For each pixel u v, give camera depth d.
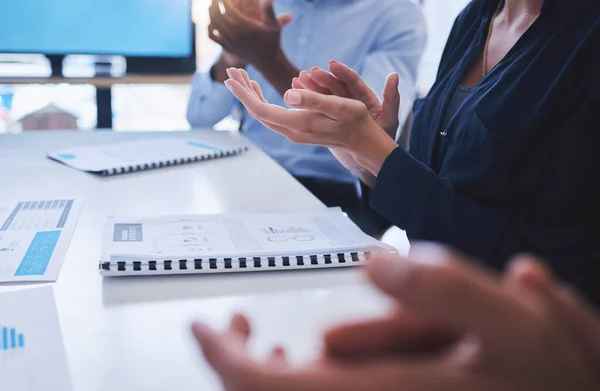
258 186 1.14
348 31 1.90
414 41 1.85
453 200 0.86
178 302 0.63
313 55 1.93
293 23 1.96
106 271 0.68
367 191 1.18
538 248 0.85
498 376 0.16
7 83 2.13
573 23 0.89
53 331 0.56
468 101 1.05
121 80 2.26
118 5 2.21
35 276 0.68
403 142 1.83
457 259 0.16
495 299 0.15
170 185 1.13
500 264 0.86
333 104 0.82
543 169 0.88
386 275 0.15
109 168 1.20
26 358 0.51
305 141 0.88
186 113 2.01
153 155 1.33
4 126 2.61
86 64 2.30
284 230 0.84
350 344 0.18
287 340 0.55
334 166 1.80
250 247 0.76
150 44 2.29
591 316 0.17
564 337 0.16
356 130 0.85
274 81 1.51
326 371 0.17
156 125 3.21
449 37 1.30
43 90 2.56
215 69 1.88
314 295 0.66
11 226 0.86
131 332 0.56
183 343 0.54
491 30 1.17
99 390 0.47
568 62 0.85
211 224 0.86
